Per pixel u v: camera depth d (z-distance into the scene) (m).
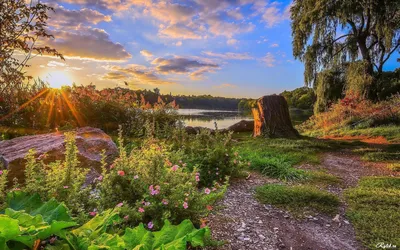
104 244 1.12
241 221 2.81
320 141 8.49
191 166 4.09
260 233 2.58
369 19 15.67
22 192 1.60
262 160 5.29
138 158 2.70
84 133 4.53
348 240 2.53
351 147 7.65
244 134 12.00
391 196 3.51
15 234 0.92
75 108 6.52
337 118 14.06
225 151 4.49
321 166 5.62
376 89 15.87
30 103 5.65
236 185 4.06
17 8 3.69
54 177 1.97
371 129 10.84
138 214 1.96
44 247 1.11
